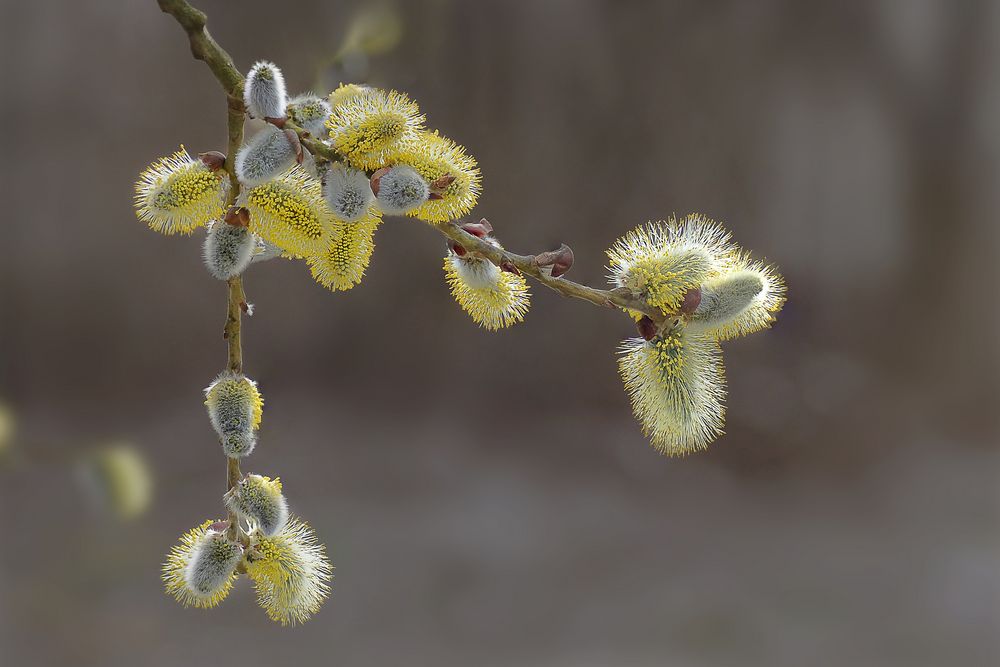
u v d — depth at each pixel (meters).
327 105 1.23
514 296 1.25
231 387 1.24
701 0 4.94
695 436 1.25
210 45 1.22
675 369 1.24
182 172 1.22
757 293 1.24
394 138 1.21
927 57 5.09
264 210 1.21
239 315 1.24
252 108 1.21
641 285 1.24
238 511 1.24
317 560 1.25
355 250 1.22
